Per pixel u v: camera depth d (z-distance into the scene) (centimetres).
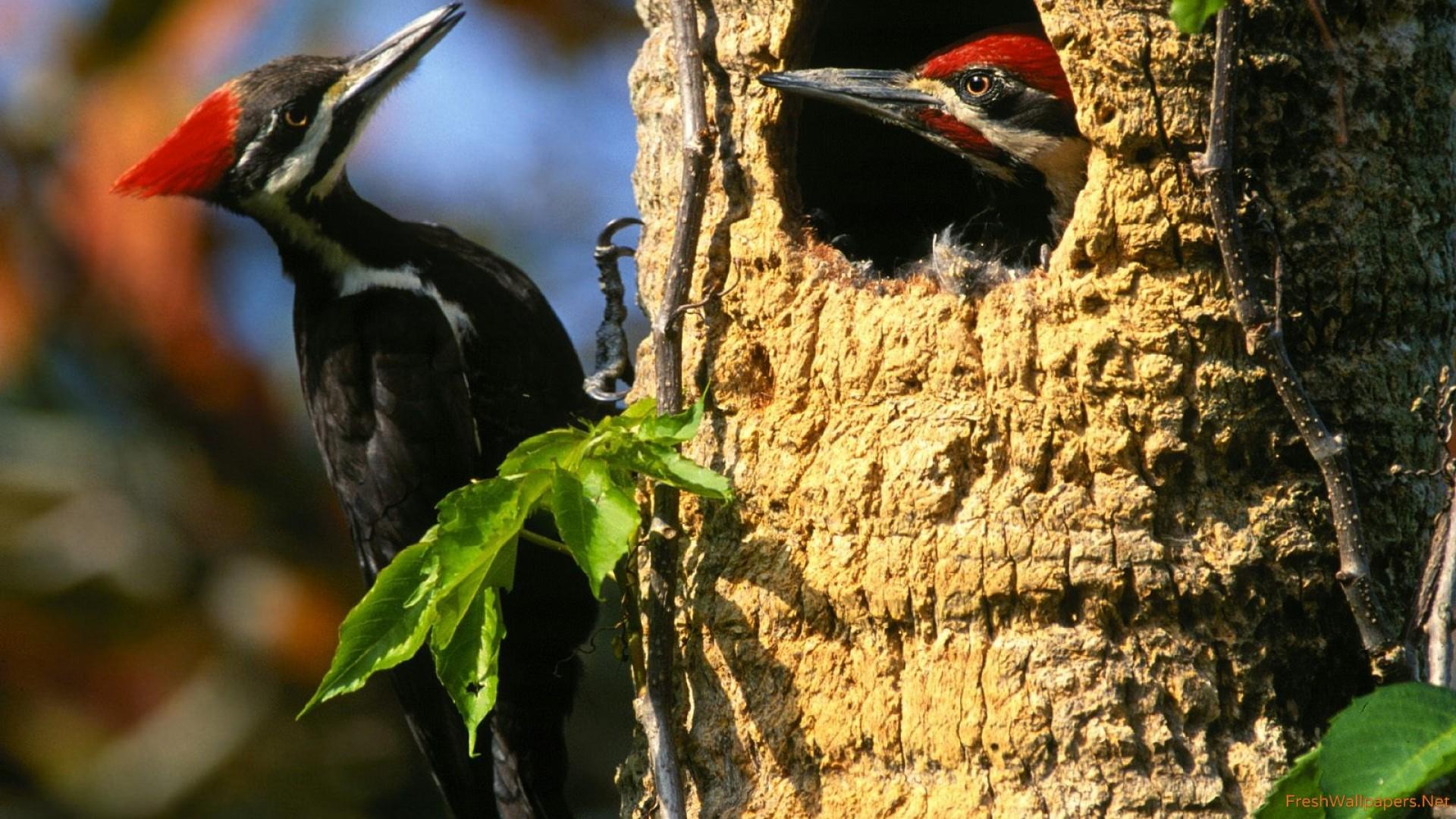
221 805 1540
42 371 1525
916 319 810
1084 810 757
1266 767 755
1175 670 764
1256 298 748
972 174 1083
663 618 858
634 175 959
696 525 862
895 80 983
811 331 838
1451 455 823
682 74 859
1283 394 748
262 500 1584
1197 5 654
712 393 862
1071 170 973
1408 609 783
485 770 1180
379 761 1571
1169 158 777
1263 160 779
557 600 1153
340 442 1209
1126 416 775
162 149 1188
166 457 1566
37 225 1441
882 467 808
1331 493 744
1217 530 770
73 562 1569
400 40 1210
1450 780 689
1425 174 817
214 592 1578
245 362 1519
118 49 1410
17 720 1552
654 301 912
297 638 1548
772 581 832
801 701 823
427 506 1196
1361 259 788
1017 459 786
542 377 1220
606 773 1499
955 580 786
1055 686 768
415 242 1227
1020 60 970
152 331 1473
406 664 1177
